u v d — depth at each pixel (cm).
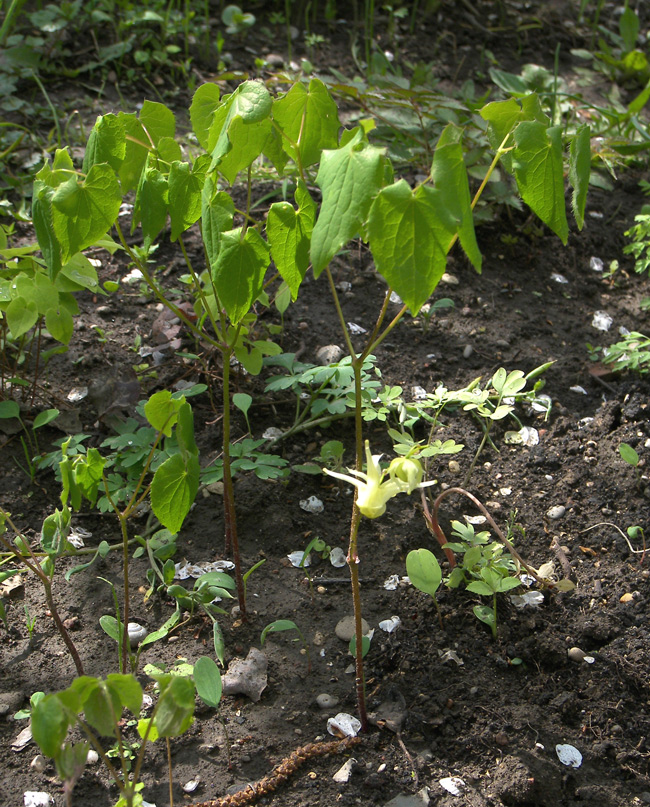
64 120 443
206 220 173
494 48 573
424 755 203
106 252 369
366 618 238
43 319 325
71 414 290
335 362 317
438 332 349
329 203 142
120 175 201
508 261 394
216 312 254
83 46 496
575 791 197
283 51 529
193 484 193
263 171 414
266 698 216
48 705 128
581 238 409
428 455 247
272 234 172
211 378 308
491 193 377
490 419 306
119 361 316
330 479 282
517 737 205
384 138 423
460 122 382
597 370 334
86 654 223
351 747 204
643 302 354
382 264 138
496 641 230
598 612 239
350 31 557
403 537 262
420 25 579
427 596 242
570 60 573
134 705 141
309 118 169
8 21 427
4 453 280
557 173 160
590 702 216
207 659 192
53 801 190
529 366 334
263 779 195
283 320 341
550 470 289
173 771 198
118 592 241
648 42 603
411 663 224
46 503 265
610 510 273
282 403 308
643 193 448
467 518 244
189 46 514
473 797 194
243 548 257
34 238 362
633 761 204
